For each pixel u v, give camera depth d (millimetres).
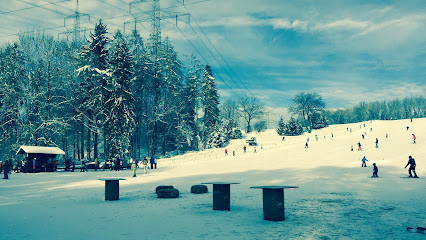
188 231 8078
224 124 112375
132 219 9859
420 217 9680
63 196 16031
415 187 17781
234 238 7281
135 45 89375
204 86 104688
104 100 59375
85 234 7707
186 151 94125
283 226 8648
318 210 11242
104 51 61312
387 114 194625
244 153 72875
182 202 13945
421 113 192000
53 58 60156
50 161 40219
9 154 54781
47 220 9570
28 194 16844
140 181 25453
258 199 14766
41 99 57688
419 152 42375
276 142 98938
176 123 94125
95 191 18359
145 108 91750
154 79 86312
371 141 62281
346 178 23875
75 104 67812
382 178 23406
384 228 8234
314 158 47062
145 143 96312
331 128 130500
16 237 7305
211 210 11688
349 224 8805
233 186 20734
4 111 56000
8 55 59312
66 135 66938
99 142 81188
